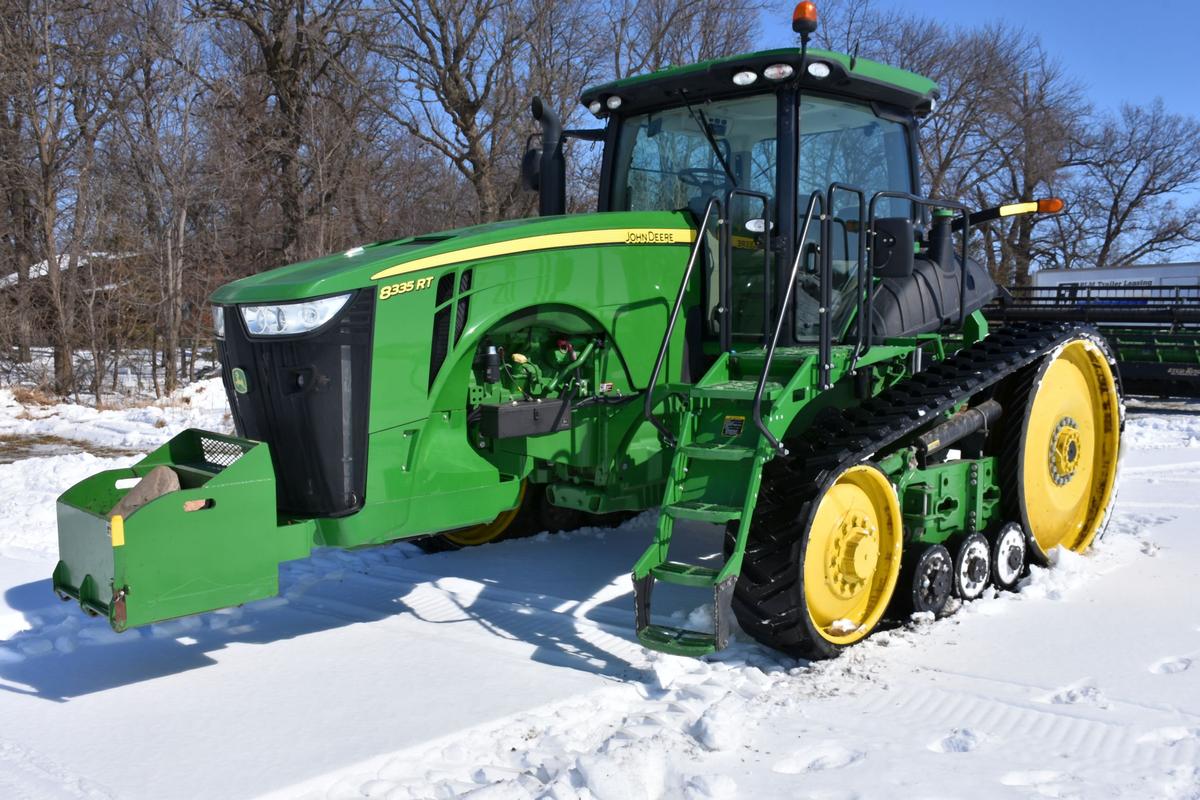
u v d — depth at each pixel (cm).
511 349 457
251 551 377
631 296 472
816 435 432
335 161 2167
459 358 424
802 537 396
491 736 341
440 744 334
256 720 356
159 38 1827
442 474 427
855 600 437
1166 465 852
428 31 2252
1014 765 316
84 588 370
